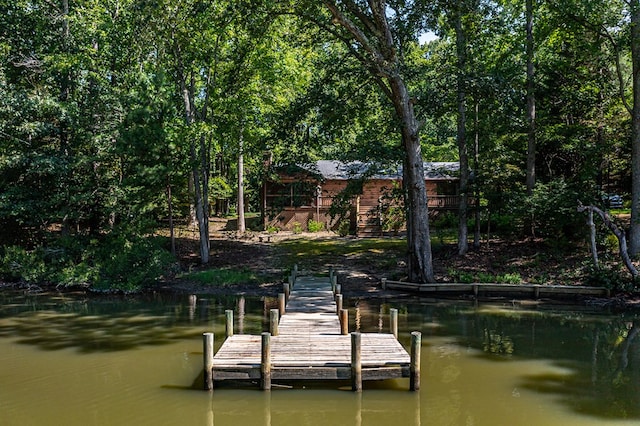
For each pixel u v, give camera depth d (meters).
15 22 24.11
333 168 32.44
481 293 18.72
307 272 22.14
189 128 21.61
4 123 21.58
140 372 9.98
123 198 22.39
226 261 24.12
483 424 7.52
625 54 21.95
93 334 13.07
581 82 22.45
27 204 21.72
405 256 24.28
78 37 23.19
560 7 19.41
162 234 28.70
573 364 10.46
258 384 9.25
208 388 8.90
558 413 7.93
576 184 20.44
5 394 8.84
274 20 21.89
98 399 8.57
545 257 21.05
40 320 14.82
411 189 19.92
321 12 20.73
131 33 21.41
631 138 20.75
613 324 14.27
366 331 13.03
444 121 30.41
